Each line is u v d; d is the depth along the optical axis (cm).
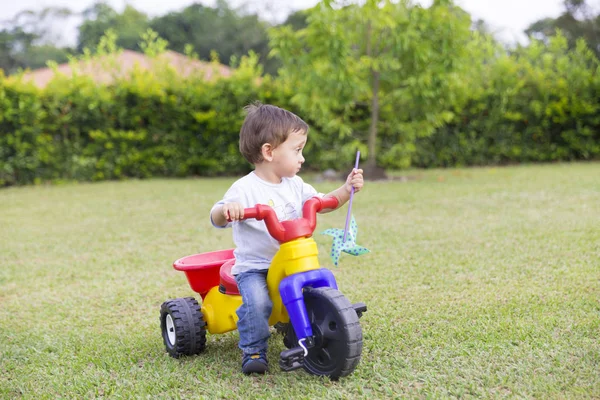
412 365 276
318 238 578
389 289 402
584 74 1298
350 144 1102
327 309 260
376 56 1070
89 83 1178
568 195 751
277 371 281
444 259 471
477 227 586
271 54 1033
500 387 249
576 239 505
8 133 1114
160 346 322
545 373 259
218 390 262
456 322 329
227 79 1232
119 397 260
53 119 1152
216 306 300
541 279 402
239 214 255
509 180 953
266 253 280
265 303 271
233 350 313
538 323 318
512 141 1302
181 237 612
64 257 544
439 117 1091
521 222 595
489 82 1280
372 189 916
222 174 1277
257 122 278
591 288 375
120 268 498
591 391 238
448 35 984
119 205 841
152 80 1216
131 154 1201
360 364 280
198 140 1226
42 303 412
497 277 414
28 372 294
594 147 1309
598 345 285
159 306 396
